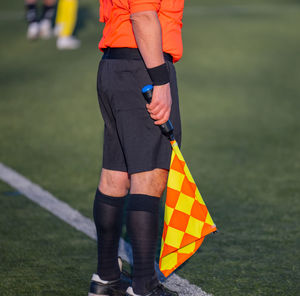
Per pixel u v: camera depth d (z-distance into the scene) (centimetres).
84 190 1465
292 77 2855
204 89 2636
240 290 927
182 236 835
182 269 1007
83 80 2814
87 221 1252
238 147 1866
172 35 820
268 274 984
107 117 858
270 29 3928
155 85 782
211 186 1489
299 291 922
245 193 1434
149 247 827
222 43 3525
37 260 1045
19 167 1650
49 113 2298
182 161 811
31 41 3734
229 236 1157
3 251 1083
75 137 1986
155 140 808
